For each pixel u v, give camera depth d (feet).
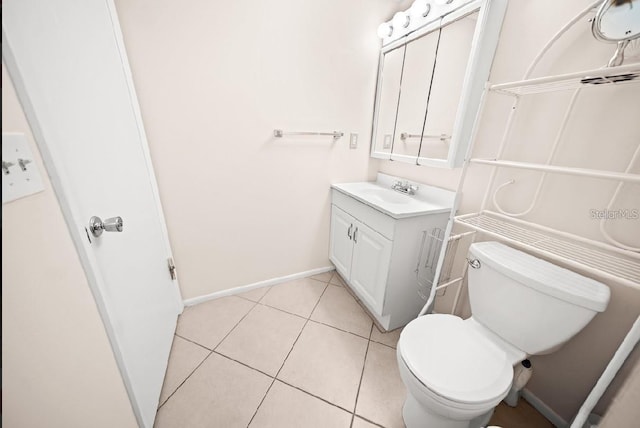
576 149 2.82
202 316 5.09
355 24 4.90
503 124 3.51
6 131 1.37
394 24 4.79
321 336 4.65
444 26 4.04
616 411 1.68
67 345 1.73
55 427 1.57
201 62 3.99
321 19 4.58
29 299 1.46
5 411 1.28
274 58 4.46
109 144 2.73
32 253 1.51
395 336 4.71
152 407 3.12
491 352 2.91
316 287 6.14
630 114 2.40
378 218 4.31
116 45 3.17
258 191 5.21
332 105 5.27
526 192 3.33
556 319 2.59
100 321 2.14
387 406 3.47
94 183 2.32
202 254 5.16
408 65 4.83
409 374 2.66
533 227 3.23
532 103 3.14
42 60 1.75
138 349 2.88
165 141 4.14
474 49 3.51
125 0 3.34
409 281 4.53
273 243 5.82
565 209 2.97
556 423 3.25
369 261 4.73
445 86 4.18
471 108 3.83
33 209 1.55
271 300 5.63
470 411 2.38
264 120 4.75
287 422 3.25
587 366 2.92
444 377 2.57
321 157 5.57
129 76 3.48
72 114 2.08
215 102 4.28
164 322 4.05
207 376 3.84
